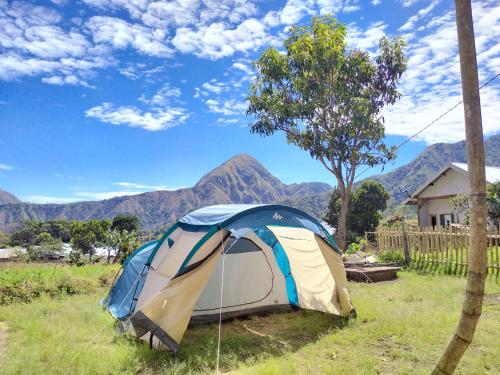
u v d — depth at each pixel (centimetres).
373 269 1116
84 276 1182
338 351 553
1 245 9406
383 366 492
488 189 1911
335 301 738
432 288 921
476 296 286
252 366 500
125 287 840
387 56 1864
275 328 696
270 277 831
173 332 559
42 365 505
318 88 1844
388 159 1866
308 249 839
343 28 1842
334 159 1930
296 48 1838
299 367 497
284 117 1866
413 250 1315
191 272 606
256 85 1944
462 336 292
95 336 625
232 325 730
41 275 1119
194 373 488
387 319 671
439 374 305
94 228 6303
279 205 688
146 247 900
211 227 635
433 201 2631
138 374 491
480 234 283
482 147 283
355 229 3136
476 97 285
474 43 289
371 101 1872
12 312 786
